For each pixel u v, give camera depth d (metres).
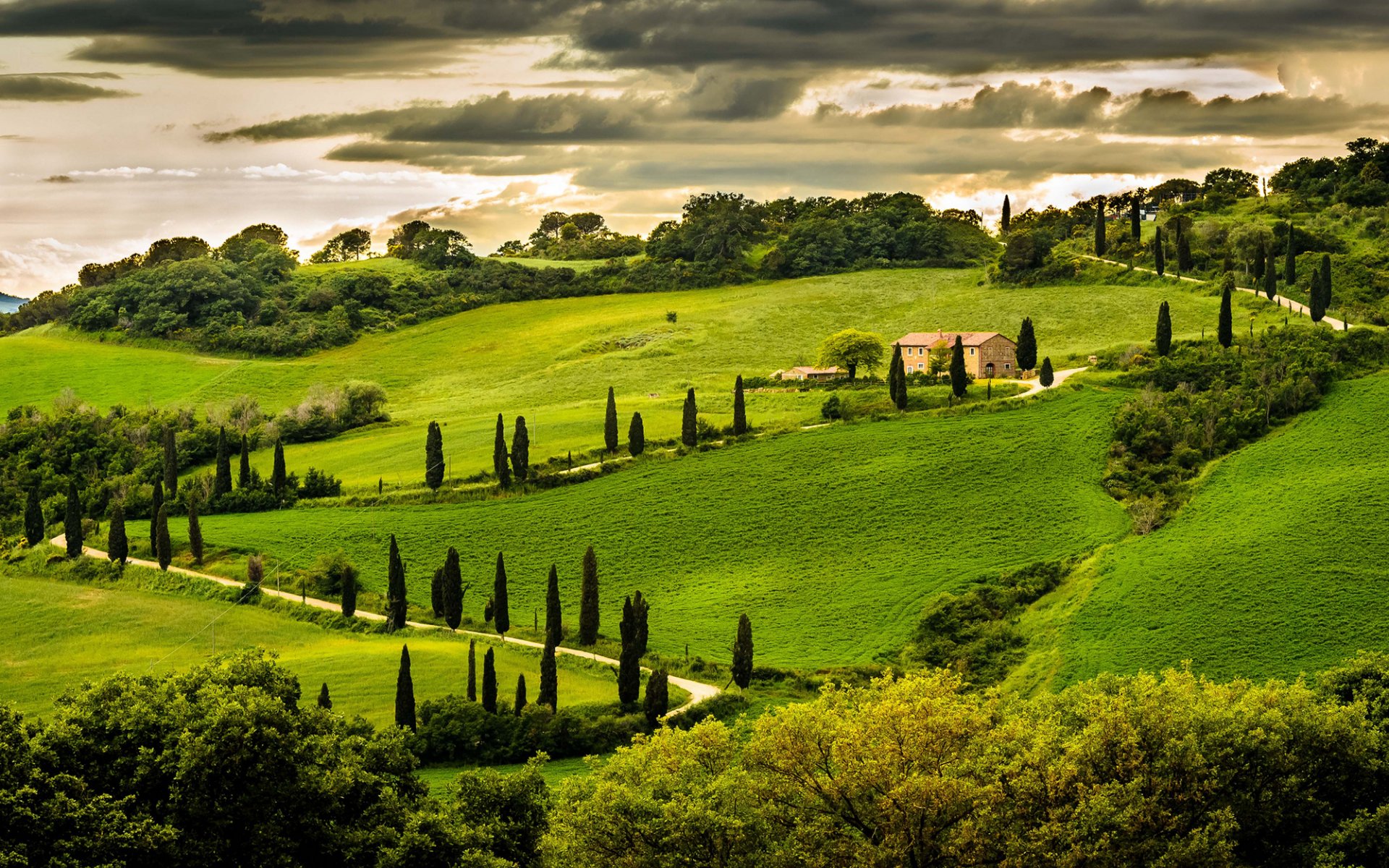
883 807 81.00
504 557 172.50
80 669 138.75
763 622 152.75
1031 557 160.88
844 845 81.31
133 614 155.88
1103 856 79.38
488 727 120.88
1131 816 81.06
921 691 92.69
